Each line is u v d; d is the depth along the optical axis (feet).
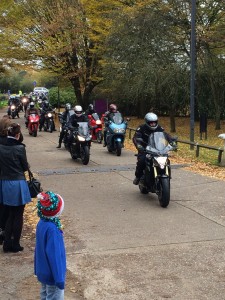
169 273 18.22
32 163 46.37
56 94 146.82
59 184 35.73
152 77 72.59
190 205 28.91
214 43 76.28
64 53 88.33
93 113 66.90
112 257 19.98
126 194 32.27
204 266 18.92
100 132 64.80
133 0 81.35
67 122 52.95
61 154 53.01
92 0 81.46
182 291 16.60
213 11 75.87
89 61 93.45
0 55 89.76
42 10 87.92
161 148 29.22
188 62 74.23
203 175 38.93
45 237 12.30
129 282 17.43
